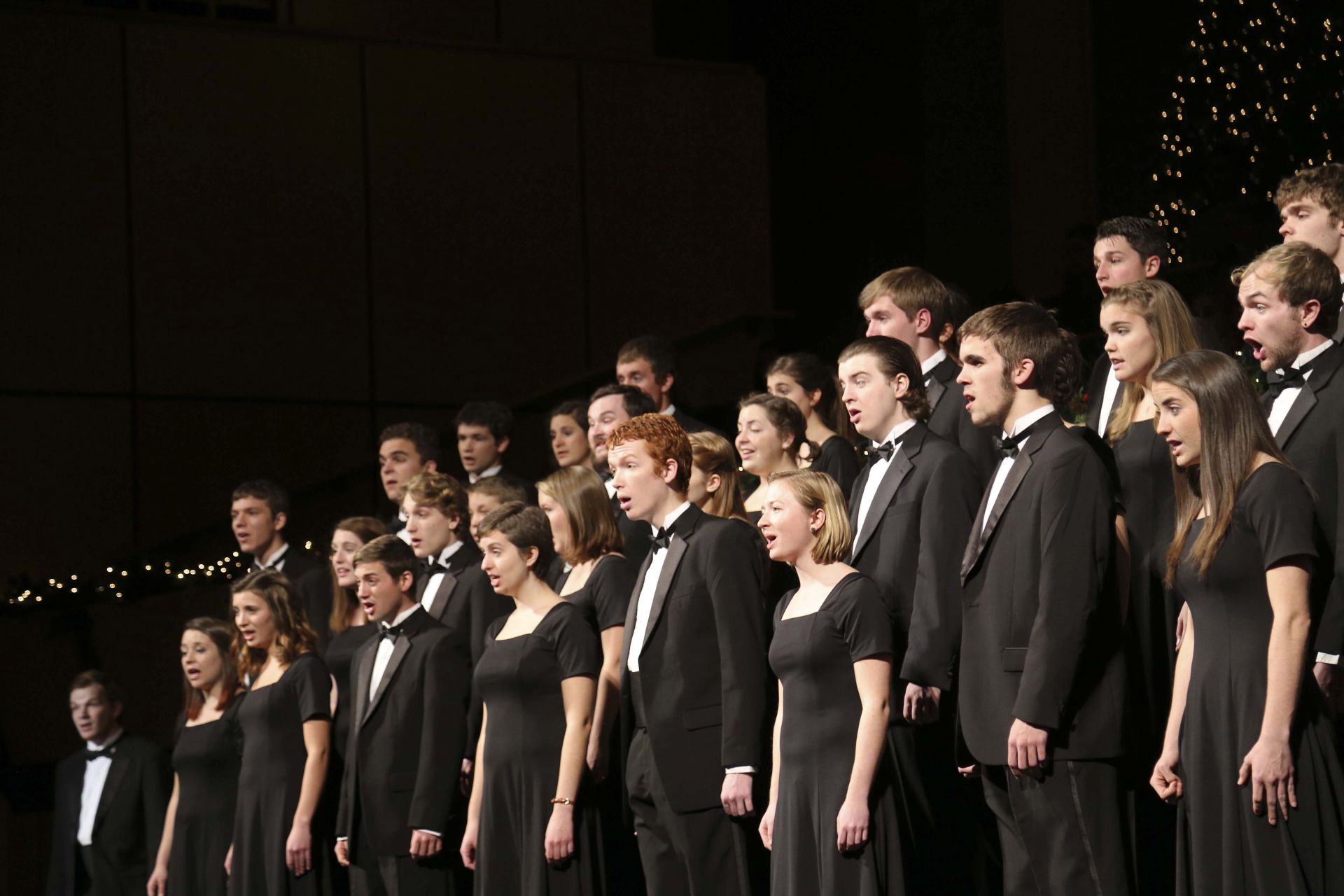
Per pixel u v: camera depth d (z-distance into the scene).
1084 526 10.97
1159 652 12.49
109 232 30.72
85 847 22.11
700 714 13.37
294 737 18.42
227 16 33.19
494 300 33.72
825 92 35.62
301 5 33.81
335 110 32.78
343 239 32.66
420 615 17.11
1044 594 10.92
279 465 31.80
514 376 33.75
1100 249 15.35
